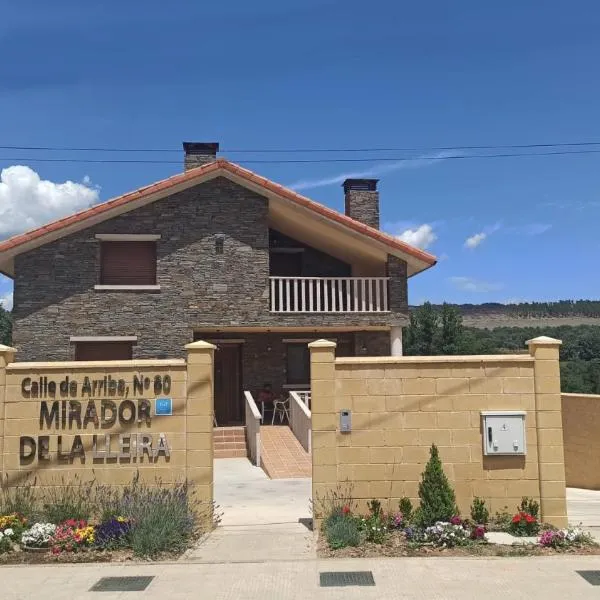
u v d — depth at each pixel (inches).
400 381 389.7
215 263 791.7
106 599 269.3
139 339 773.3
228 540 364.5
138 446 387.2
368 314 810.2
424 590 275.4
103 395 391.2
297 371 906.1
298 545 350.6
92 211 767.1
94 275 773.9
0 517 362.6
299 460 674.2
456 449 386.3
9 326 1806.1
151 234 786.8
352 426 386.9
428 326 2071.9
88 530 345.4
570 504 509.7
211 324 784.3
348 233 804.0
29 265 768.3
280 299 804.0
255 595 272.1
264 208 803.4
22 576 300.7
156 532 337.4
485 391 390.0
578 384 1833.2
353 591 275.0
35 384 390.6
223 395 889.5
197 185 798.5
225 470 662.5
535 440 387.9
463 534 346.3
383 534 354.0
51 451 386.3
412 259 821.2
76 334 765.9
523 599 264.4
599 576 292.5
